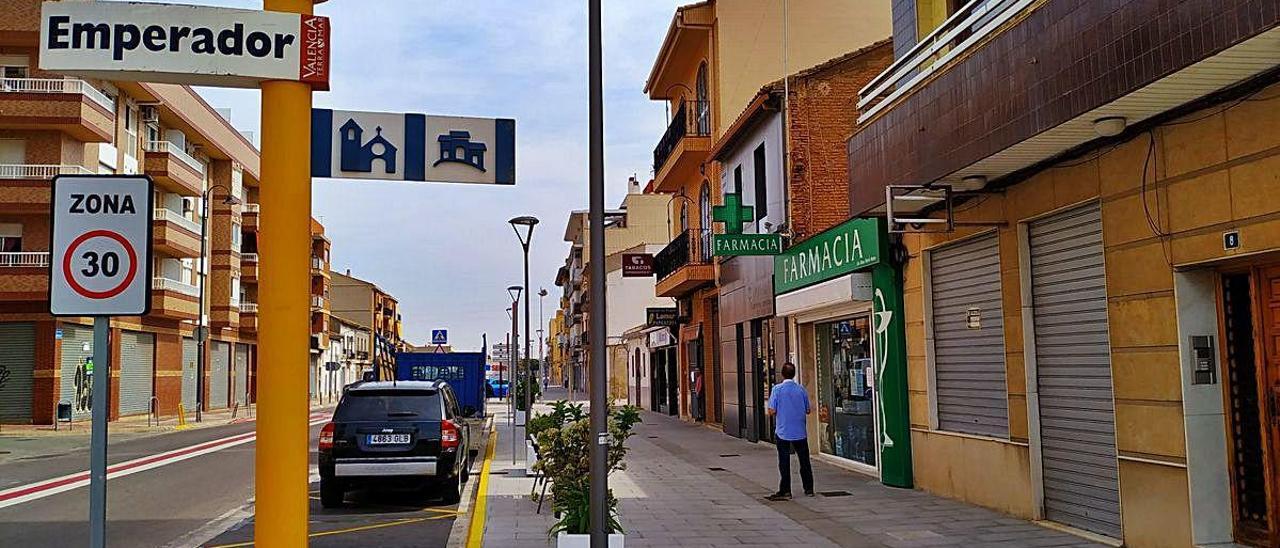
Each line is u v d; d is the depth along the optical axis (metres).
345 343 84.06
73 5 4.61
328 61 4.83
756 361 20.80
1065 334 9.36
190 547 9.63
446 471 12.31
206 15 4.70
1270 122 6.60
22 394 30.47
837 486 13.17
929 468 12.26
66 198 3.98
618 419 9.27
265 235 4.73
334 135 5.15
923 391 12.39
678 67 26.78
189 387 42.72
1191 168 7.35
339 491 12.51
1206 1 6.03
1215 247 7.11
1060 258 9.43
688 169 26.02
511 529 9.93
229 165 46.44
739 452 18.80
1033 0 8.08
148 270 3.99
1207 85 6.72
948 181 10.01
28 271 29.80
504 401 58.38
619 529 8.52
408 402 12.62
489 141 5.43
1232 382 7.52
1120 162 8.20
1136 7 6.68
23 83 30.09
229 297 46.03
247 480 15.77
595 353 7.14
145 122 36.75
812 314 16.58
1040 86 7.89
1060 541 8.75
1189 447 7.44
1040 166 9.34
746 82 23.05
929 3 11.75
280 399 4.67
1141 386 7.97
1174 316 7.57
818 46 23.17
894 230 10.41
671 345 33.38
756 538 9.44
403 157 5.26
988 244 10.86
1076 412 9.18
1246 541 7.32
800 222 17.62
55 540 10.13
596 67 7.37
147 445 23.83
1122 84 6.86
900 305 12.93
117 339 34.75
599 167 7.30
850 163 12.78
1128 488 8.16
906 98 10.63
